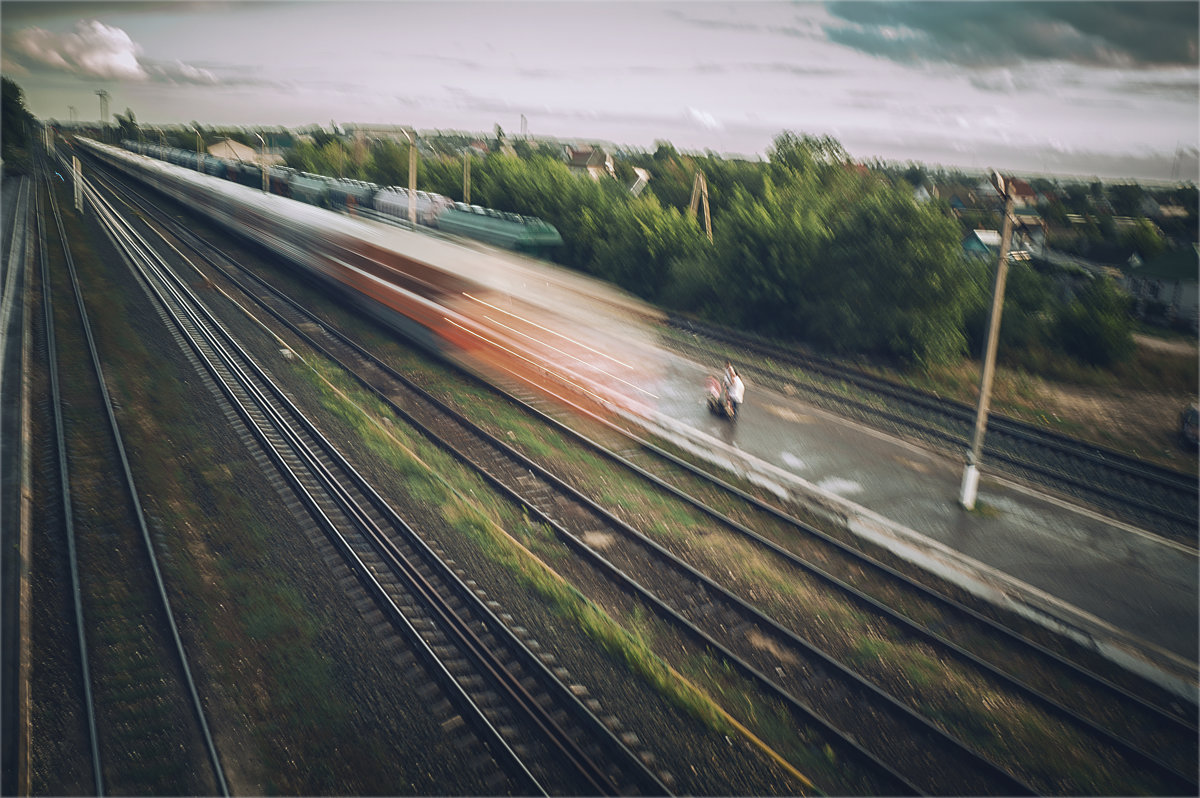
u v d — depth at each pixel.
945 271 22.22
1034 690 9.35
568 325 21.52
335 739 8.31
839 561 12.39
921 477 15.75
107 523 12.27
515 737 8.40
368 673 9.33
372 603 10.71
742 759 8.29
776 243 25.56
